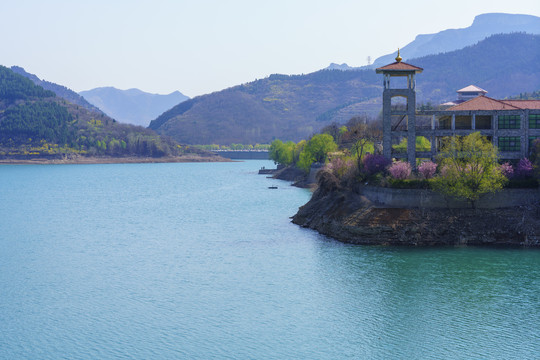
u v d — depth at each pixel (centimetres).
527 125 10950
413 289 6994
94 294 7138
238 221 12638
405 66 11000
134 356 5256
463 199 9656
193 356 5234
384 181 10381
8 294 7181
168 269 8288
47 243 10619
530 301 6525
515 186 9719
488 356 5147
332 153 19100
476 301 6550
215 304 6631
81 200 19200
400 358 5147
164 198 19100
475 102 11400
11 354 5350
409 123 11125
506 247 8994
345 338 5588
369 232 9481
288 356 5212
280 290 7094
